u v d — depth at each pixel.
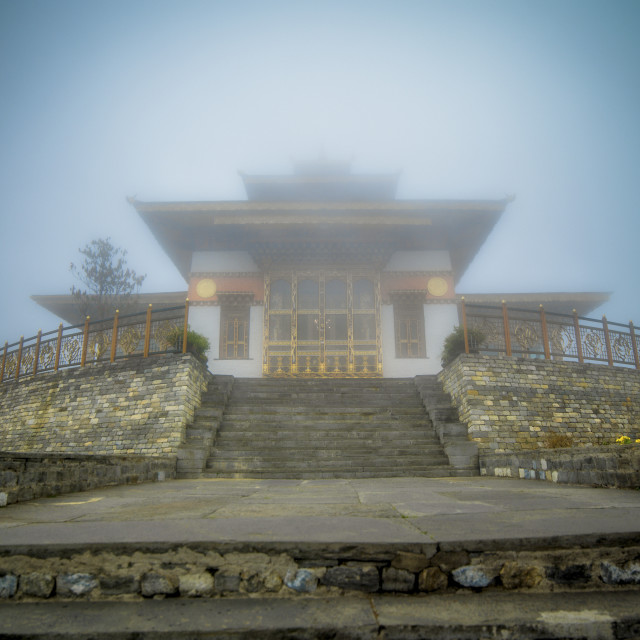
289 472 10.85
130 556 3.04
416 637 2.46
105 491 7.43
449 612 2.66
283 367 19.06
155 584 2.97
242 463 11.42
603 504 4.86
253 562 3.01
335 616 2.62
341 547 3.01
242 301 20.17
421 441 12.27
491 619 2.56
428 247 21.22
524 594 2.95
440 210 18.89
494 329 14.73
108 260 22.05
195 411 13.28
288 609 2.74
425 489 7.24
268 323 19.52
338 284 19.89
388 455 11.75
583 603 2.80
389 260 20.73
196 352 14.66
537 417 13.02
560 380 13.76
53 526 3.81
